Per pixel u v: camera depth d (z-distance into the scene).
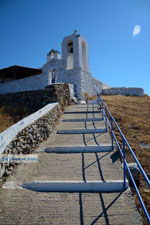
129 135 7.86
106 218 3.52
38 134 6.99
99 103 12.83
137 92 21.64
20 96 12.46
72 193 4.29
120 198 4.05
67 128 8.41
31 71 26.67
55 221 3.48
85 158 5.77
